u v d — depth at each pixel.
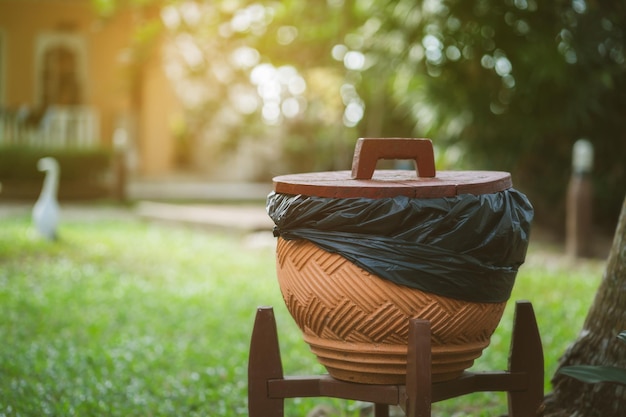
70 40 22.72
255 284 9.38
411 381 2.79
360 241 2.81
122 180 18.94
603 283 3.79
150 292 8.72
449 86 13.64
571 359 3.82
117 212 16.98
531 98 13.43
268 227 13.64
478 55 13.13
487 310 2.95
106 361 5.71
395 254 2.79
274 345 3.11
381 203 2.78
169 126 25.31
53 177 12.19
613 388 3.61
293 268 2.97
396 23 13.48
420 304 2.82
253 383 3.10
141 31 15.70
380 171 3.48
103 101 23.08
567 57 12.91
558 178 14.12
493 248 2.87
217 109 24.22
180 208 16.66
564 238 13.52
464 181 2.92
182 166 30.77
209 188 22.25
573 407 3.77
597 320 3.77
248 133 24.19
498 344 6.12
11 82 22.50
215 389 5.16
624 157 13.89
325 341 2.99
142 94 24.36
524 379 3.18
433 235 2.81
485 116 13.62
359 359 2.93
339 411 4.54
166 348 6.21
